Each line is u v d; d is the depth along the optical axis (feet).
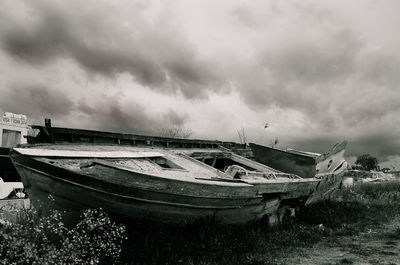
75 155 18.21
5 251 14.19
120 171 16.72
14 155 16.70
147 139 29.35
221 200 21.27
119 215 18.17
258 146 39.73
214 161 33.91
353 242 25.48
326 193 41.75
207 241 19.98
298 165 36.94
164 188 18.13
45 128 21.35
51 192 17.01
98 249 15.83
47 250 14.20
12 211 17.21
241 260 19.22
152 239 18.30
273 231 26.73
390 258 20.83
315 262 19.85
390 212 41.16
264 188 24.66
